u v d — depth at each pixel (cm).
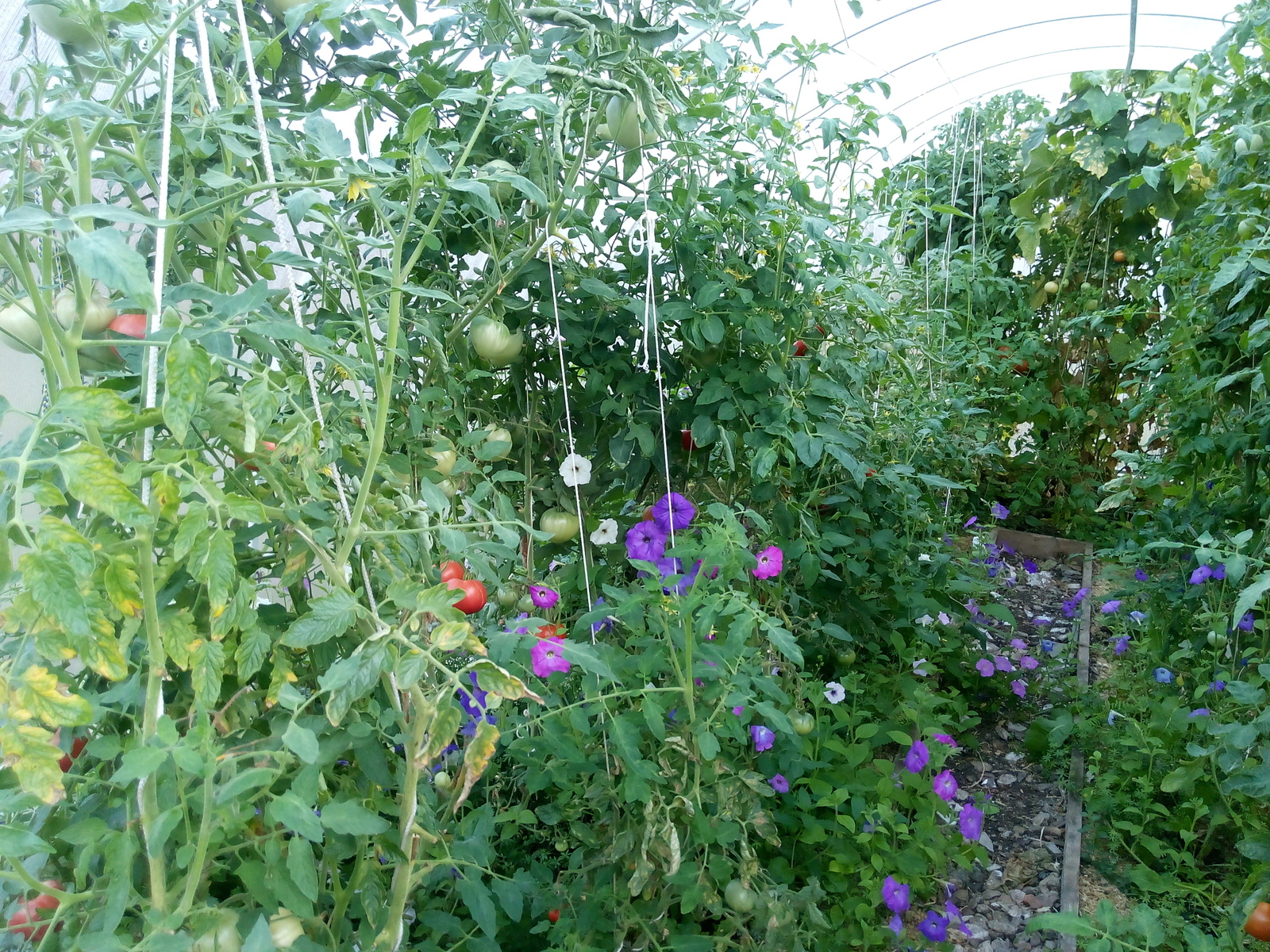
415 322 200
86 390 83
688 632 165
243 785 91
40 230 81
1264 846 203
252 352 207
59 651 82
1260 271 248
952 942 230
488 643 172
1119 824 256
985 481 538
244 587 101
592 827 182
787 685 249
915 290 446
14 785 100
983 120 578
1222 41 311
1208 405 308
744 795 170
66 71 144
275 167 150
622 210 248
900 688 300
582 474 238
